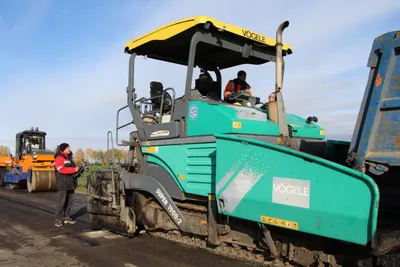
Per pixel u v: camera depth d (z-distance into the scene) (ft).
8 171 56.03
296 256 12.53
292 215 11.23
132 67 19.97
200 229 15.40
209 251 16.43
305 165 10.96
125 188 19.47
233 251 15.30
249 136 14.20
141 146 19.10
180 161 16.31
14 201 38.06
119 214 19.84
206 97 17.22
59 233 21.54
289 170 11.34
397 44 10.22
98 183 21.65
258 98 19.20
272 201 11.75
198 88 19.62
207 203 15.67
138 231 20.84
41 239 20.12
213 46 18.40
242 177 12.68
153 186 17.61
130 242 18.92
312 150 15.99
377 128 10.48
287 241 12.81
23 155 51.60
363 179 9.71
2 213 29.45
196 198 15.96
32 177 47.34
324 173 10.53
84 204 33.81
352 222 9.92
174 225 17.22
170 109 18.51
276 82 15.38
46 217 27.32
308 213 10.83
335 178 10.29
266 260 14.07
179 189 16.57
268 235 12.66
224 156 13.33
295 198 11.16
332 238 10.70
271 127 14.96
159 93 19.56
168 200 16.84
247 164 12.53
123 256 16.55
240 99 17.40
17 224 24.53
